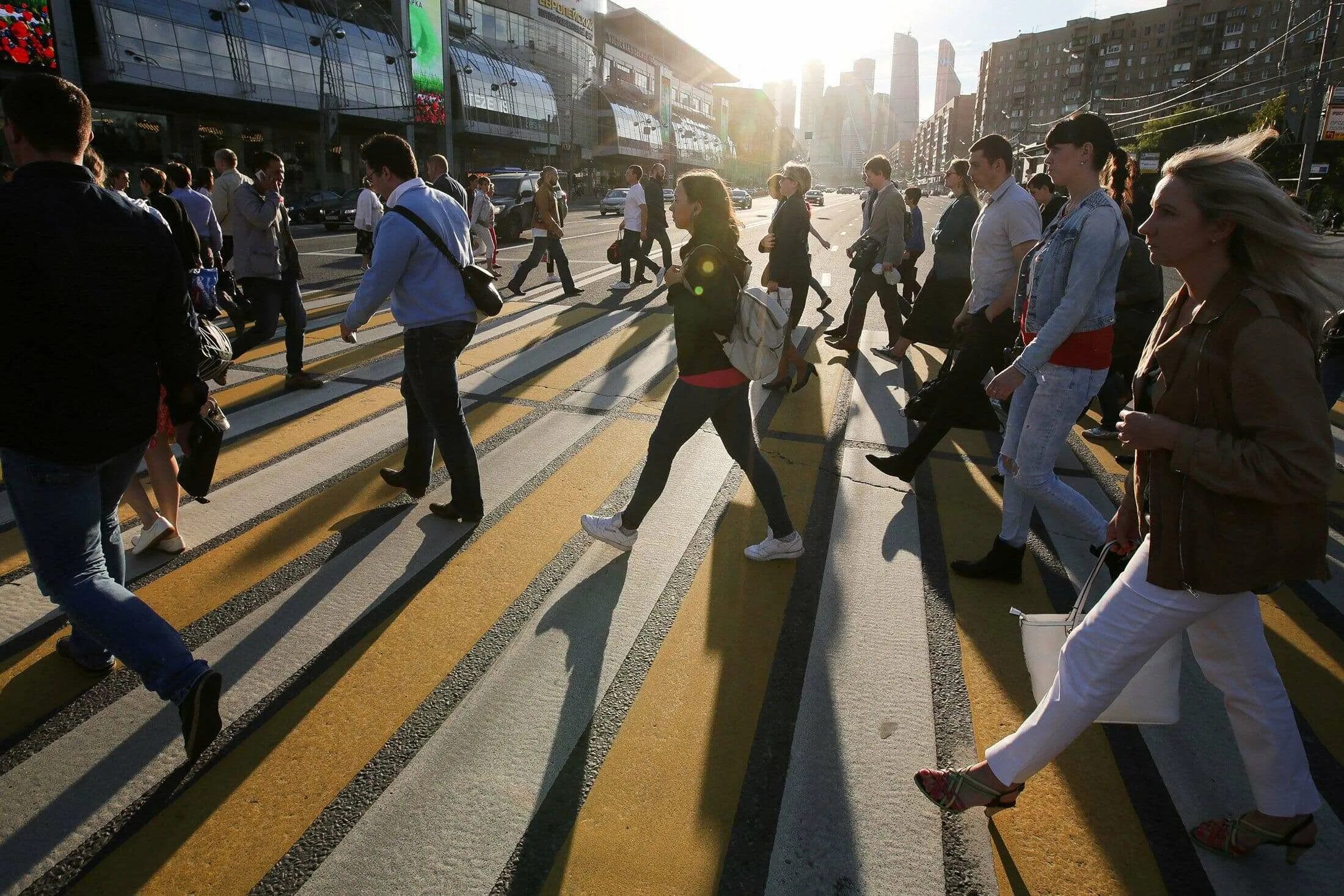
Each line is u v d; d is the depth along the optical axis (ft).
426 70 152.76
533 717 8.07
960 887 6.24
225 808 6.84
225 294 22.75
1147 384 5.84
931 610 10.32
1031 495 10.55
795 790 7.18
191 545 11.48
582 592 10.51
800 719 8.13
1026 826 6.87
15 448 6.49
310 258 50.11
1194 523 5.40
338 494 13.51
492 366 22.45
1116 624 5.94
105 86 100.63
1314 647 9.75
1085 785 7.37
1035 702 8.49
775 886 6.19
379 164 11.00
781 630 9.76
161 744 7.60
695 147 359.46
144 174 21.98
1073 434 17.99
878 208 23.30
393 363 22.36
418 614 9.89
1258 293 5.19
